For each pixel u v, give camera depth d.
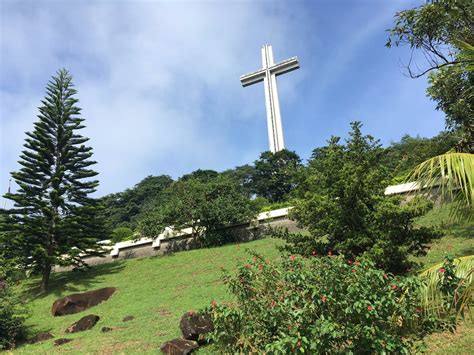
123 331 10.23
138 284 17.17
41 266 19.84
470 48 4.51
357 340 3.84
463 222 4.34
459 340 6.23
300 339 3.69
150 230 23.95
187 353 7.42
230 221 23.16
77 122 22.05
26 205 19.91
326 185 8.48
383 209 7.49
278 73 52.97
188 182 25.67
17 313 11.79
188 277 16.59
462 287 3.96
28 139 20.33
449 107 9.03
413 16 7.01
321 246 8.20
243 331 4.30
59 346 9.80
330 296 3.93
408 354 4.09
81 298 14.98
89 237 21.42
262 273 4.78
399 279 4.21
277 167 44.38
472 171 3.75
